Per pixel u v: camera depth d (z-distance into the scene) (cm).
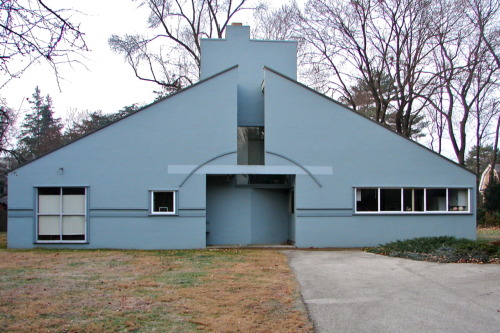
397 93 3112
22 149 4381
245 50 2172
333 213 1856
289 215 2031
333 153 1873
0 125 1214
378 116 3181
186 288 1003
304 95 1881
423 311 827
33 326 716
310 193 1855
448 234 1889
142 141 1816
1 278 1120
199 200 1817
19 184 1792
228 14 3300
